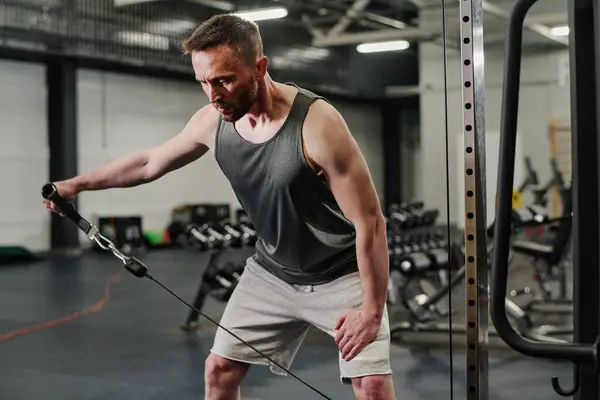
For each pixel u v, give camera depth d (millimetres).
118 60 9203
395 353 3564
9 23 8062
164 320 4641
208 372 1691
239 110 1373
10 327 4445
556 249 4055
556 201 7449
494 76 8219
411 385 3010
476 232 1165
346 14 9547
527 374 3094
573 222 1118
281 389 3027
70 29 8633
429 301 4000
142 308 5121
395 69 13703
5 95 8953
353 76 12641
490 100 8273
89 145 9891
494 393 2836
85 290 6062
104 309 5090
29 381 3191
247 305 1656
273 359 1664
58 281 6648
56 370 3383
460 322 3957
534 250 4137
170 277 6922
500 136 1019
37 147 9297
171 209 10812
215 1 9125
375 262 1396
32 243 9227
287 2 9016
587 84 1086
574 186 1110
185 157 1663
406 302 4047
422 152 12117
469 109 1145
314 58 11570
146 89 10602
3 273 7258
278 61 10680
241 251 9078
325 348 3717
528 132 10477
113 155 10180
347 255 1539
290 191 1450
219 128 1525
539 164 10383
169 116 10930
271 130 1433
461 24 1136
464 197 1171
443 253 4285
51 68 9352
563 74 9977
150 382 3170
